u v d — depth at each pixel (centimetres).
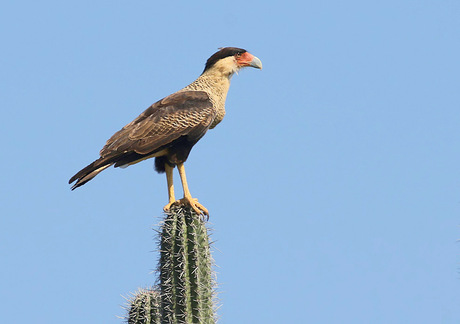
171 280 954
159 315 976
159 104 1336
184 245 955
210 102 1375
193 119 1318
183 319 941
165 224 977
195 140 1324
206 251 963
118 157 1248
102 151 1239
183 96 1355
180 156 1298
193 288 948
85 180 1207
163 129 1283
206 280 955
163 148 1283
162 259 967
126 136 1262
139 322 975
